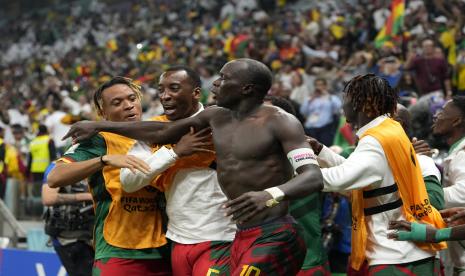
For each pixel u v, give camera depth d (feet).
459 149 39.55
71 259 51.08
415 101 76.13
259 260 31.07
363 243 34.45
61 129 123.13
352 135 75.51
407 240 33.24
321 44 141.18
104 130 36.19
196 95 37.50
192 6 229.86
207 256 35.63
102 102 39.50
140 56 205.05
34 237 74.23
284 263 31.53
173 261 36.81
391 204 34.17
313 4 189.98
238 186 31.68
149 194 37.83
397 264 33.94
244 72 31.91
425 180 36.99
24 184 90.48
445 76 88.69
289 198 29.53
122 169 36.42
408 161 34.30
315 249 40.93
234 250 32.45
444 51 111.65
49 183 36.45
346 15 158.10
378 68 104.73
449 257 43.06
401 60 109.29
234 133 32.09
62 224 50.52
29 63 256.52
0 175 92.73
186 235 36.14
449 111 40.47
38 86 214.48
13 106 202.69
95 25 257.96
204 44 186.60
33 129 150.51
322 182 30.22
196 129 34.73
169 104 37.01
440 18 124.06
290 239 31.55
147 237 37.83
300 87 112.78
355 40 138.51
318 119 98.37
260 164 31.35
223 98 32.32
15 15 301.43
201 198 35.96
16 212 90.74
